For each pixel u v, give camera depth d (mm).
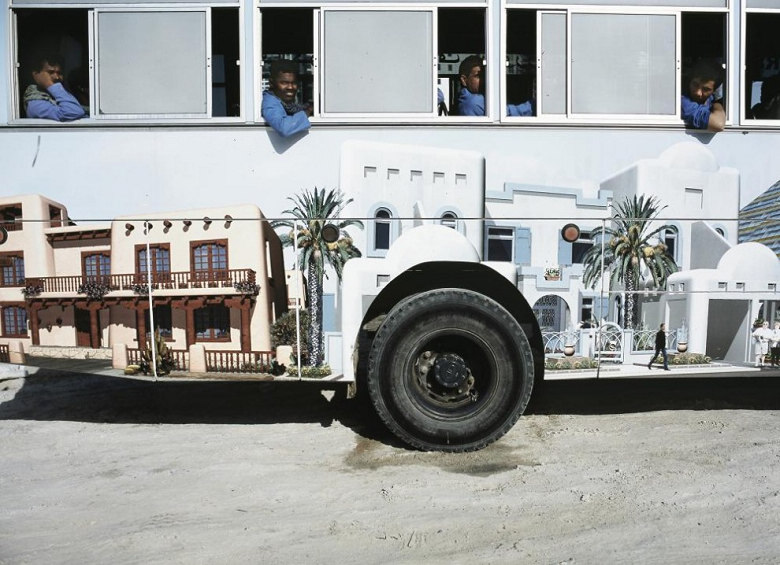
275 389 6027
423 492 3498
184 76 4910
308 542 2879
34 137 4703
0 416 5445
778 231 4641
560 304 4422
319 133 4930
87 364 4402
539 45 5090
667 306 4438
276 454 4297
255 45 5082
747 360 4391
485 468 3908
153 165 4777
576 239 4527
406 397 4164
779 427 4688
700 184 4832
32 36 4867
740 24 5250
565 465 3926
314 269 4371
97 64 4871
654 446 4281
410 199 4539
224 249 4383
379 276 4383
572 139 4984
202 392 6164
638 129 5031
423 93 5102
